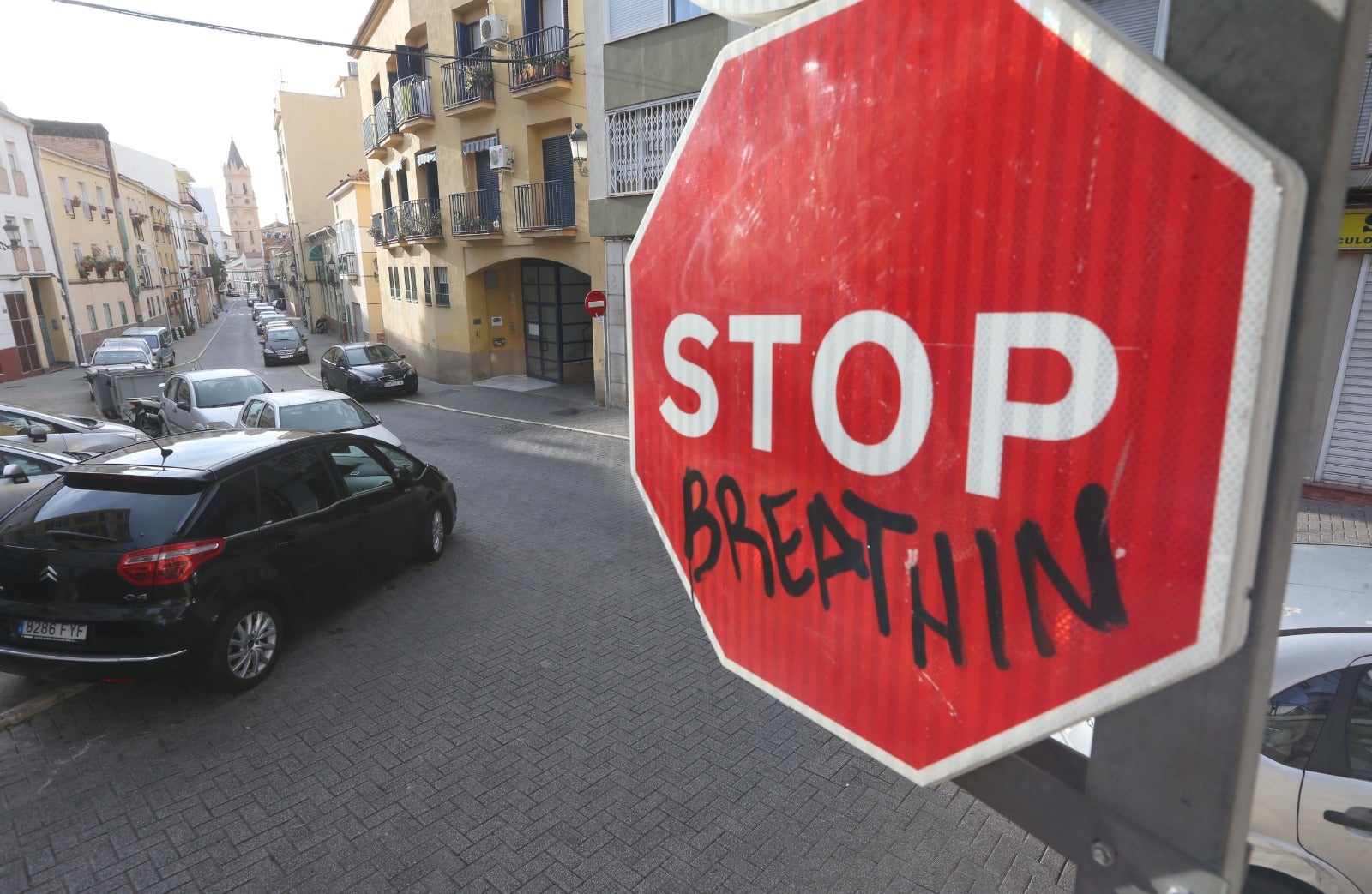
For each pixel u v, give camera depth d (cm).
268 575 554
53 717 510
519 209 1914
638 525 912
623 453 1330
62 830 405
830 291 92
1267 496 64
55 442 1089
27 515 522
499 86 1886
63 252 3397
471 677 557
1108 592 71
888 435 88
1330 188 59
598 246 1748
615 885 366
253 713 512
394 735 486
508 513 963
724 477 113
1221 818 70
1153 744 74
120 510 513
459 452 1366
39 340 3059
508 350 2377
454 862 380
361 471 691
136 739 484
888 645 92
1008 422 76
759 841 392
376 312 3628
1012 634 79
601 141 1520
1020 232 73
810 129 92
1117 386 68
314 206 5350
